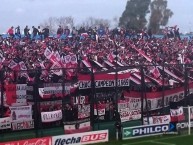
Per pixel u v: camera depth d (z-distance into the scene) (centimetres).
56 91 2661
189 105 2848
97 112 2611
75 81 2711
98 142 2420
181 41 5697
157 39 5531
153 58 4366
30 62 3381
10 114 2425
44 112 2462
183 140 2505
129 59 4116
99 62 3753
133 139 2541
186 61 4453
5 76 2673
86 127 2497
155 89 3023
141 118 2659
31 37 4656
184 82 2934
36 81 2442
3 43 4072
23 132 2558
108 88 2847
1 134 2481
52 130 2669
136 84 2981
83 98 2706
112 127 2742
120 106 2728
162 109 2822
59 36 4778
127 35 5441
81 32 5253
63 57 3262
